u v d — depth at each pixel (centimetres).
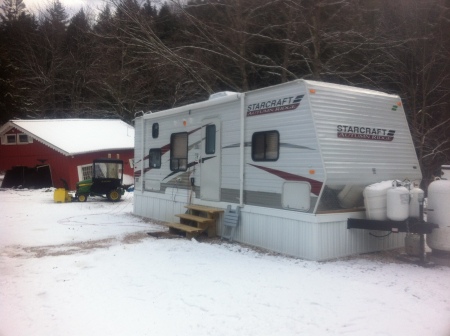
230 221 787
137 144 1158
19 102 3378
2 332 406
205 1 1981
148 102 3041
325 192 640
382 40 1617
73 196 1728
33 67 3784
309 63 1811
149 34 1994
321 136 640
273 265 620
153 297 493
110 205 1512
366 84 1731
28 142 2317
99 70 3153
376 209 654
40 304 476
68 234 895
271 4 1752
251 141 753
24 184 2172
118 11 2253
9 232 922
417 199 638
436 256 643
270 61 1858
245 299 482
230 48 1878
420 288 516
